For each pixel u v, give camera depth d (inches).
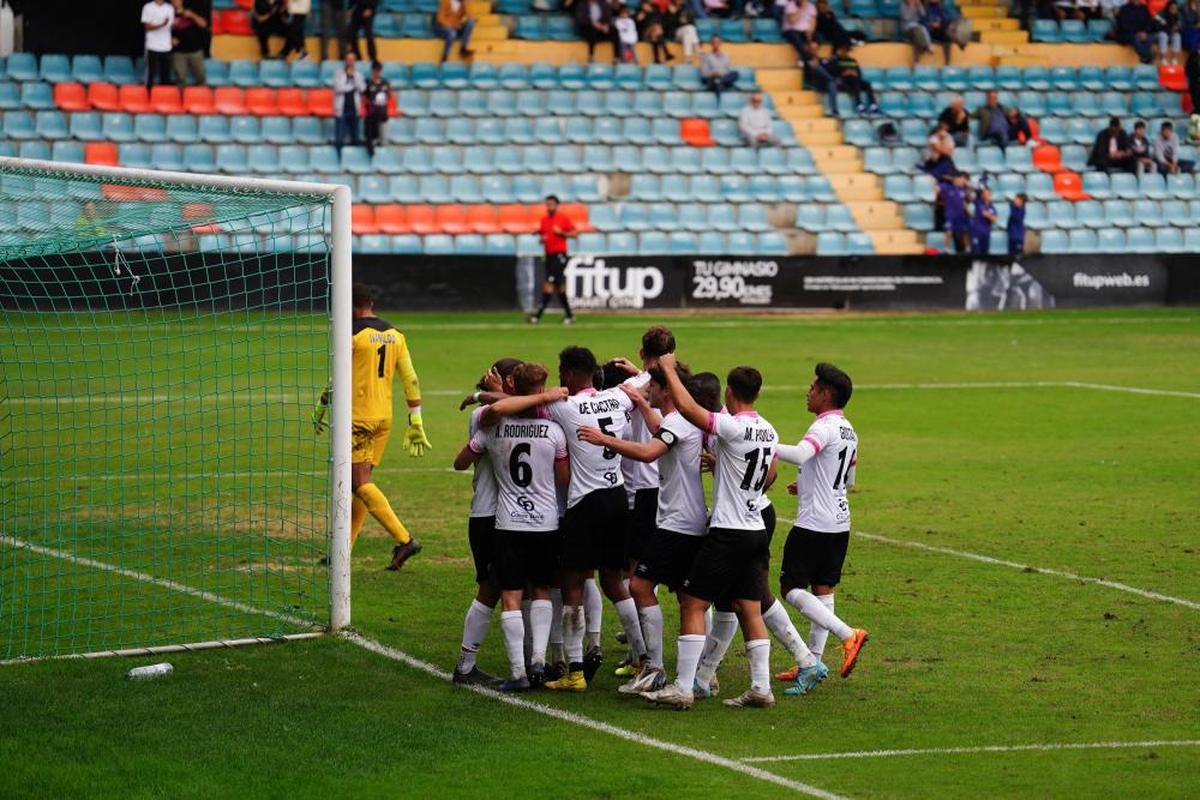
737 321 3742.6
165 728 990.4
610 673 1151.0
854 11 4955.7
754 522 1043.3
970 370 2938.0
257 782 896.9
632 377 1162.0
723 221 4237.2
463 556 1502.2
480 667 1151.0
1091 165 4574.3
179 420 2219.5
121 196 1321.4
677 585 1070.4
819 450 1076.5
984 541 1567.4
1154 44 4982.8
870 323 3742.6
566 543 1090.1
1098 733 992.9
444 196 4097.0
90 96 4030.5
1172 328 3676.2
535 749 959.6
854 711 1045.8
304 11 4249.5
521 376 1087.0
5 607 1272.1
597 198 4207.7
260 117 4111.7
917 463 2025.1
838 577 1117.1
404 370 1445.6
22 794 873.5
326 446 2059.5
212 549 1482.5
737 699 1059.3
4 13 4207.7
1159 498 1793.8
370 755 945.5
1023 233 4148.6
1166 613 1293.1
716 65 4512.8
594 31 4500.5
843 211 4303.6
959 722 1018.7
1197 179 4596.5
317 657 1159.0
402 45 4463.6
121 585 1347.2
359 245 3917.3
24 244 1395.2
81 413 2237.9
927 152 4475.9
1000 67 4805.6
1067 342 3393.2
